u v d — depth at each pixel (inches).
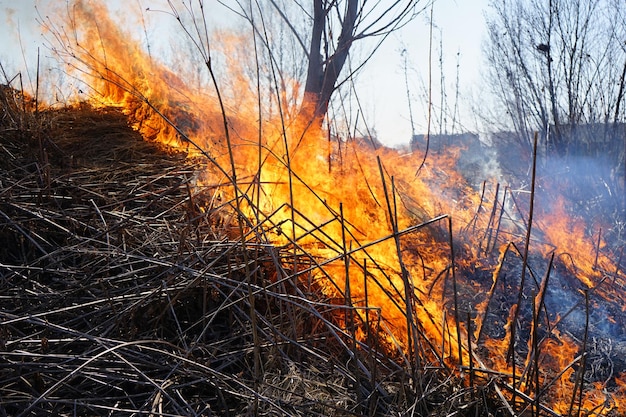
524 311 168.6
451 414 114.5
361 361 132.7
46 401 105.3
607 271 200.8
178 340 131.3
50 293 132.1
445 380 124.7
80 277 141.9
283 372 125.2
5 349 114.8
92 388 117.5
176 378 120.3
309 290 141.4
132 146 199.9
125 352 120.3
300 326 137.3
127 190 172.1
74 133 206.4
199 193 164.1
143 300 129.3
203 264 138.9
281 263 149.2
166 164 190.4
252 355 129.9
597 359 152.6
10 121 195.3
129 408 113.7
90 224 155.9
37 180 169.6
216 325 137.0
